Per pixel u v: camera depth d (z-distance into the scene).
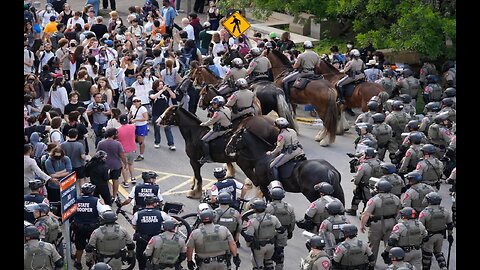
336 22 53.72
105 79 38.31
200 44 52.19
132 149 34.03
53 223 24.81
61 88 38.38
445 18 43.81
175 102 40.88
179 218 27.50
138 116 36.66
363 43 45.81
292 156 29.42
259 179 30.75
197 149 32.94
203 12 61.81
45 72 43.06
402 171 31.58
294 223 26.25
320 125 42.09
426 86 40.66
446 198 33.31
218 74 44.53
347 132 41.09
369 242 27.27
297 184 29.16
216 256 24.08
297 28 55.06
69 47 45.38
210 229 24.02
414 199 27.47
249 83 38.00
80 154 31.34
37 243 23.02
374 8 45.38
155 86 38.75
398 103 34.41
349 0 47.22
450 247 27.00
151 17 51.97
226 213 25.81
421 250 26.25
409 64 48.50
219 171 27.86
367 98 38.62
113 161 31.66
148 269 23.84
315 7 50.81
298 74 39.28
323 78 39.41
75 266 27.09
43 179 28.53
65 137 33.22
